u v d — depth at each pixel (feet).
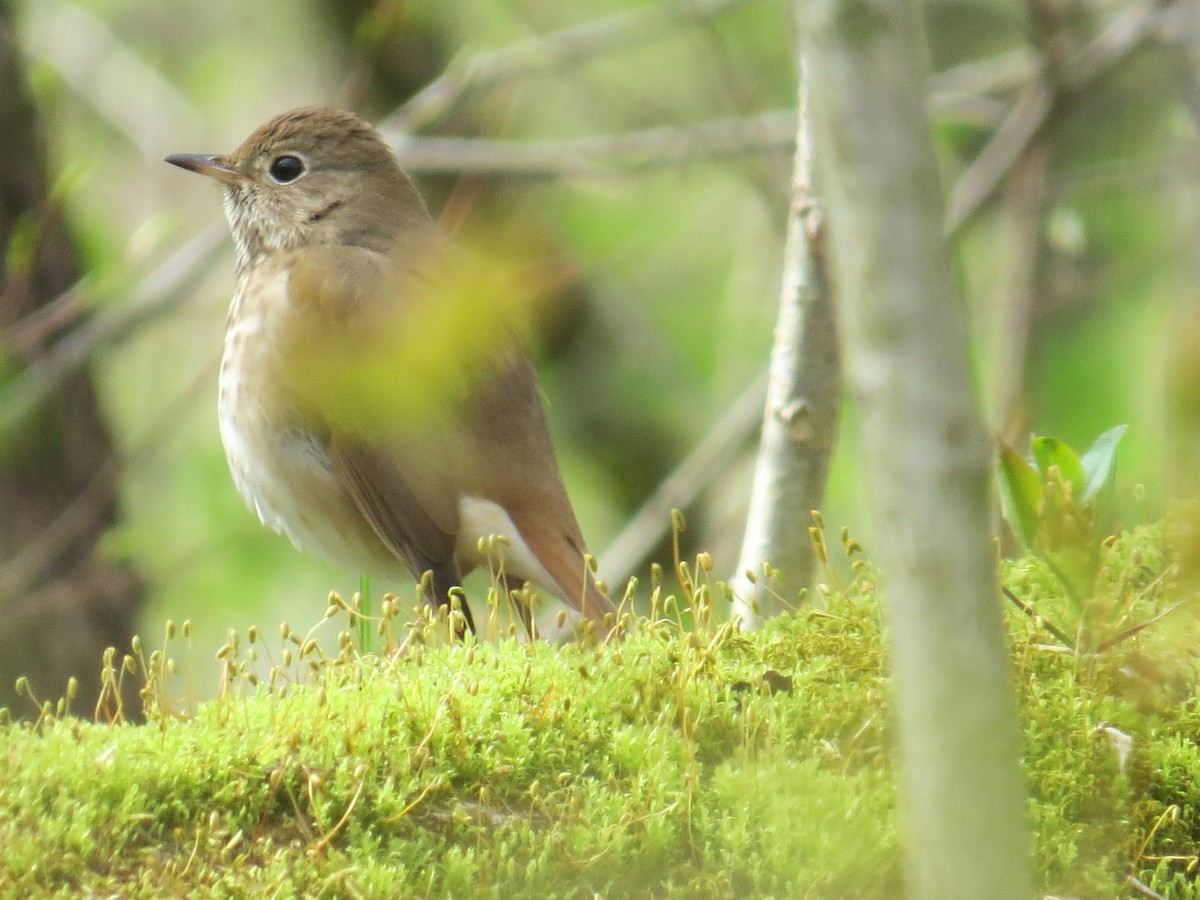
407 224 32.91
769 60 54.90
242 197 33.71
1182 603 18.51
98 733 17.11
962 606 10.56
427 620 21.40
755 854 16.62
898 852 16.61
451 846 16.57
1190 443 11.78
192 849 15.90
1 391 41.55
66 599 40.55
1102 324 53.01
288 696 18.31
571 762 17.63
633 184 57.72
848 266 10.11
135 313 43.83
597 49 48.08
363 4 61.77
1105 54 44.96
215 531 50.37
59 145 54.39
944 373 10.19
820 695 18.83
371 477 28.12
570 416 61.87
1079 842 17.48
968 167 60.18
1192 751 18.39
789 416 25.32
